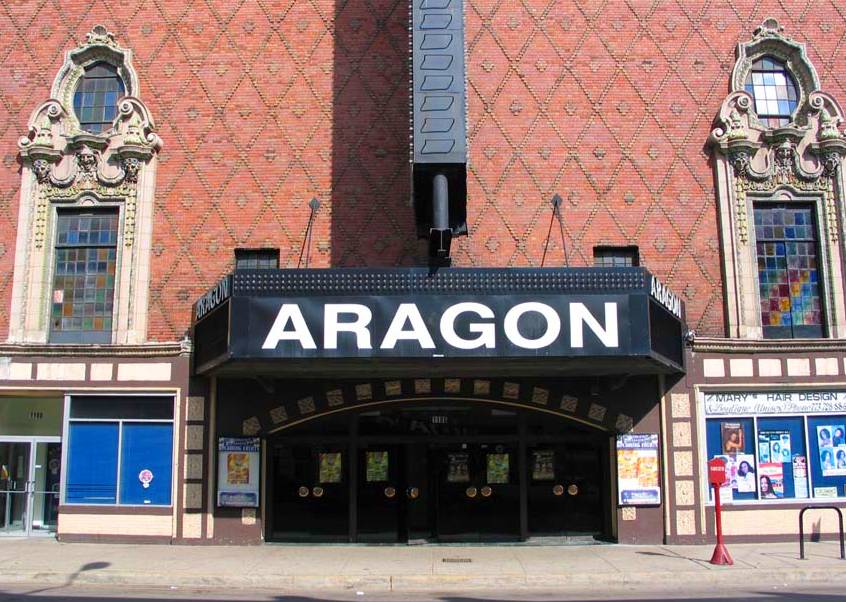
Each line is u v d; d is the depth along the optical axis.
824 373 17.69
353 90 18.80
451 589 13.24
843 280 18.23
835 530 17.36
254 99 18.83
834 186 18.56
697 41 19.06
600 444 17.81
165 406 17.69
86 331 18.20
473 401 17.55
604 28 19.05
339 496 17.58
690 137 18.73
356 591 13.09
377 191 18.41
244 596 12.43
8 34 19.23
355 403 17.48
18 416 18.41
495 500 17.58
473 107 18.59
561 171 18.47
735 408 17.59
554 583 13.53
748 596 12.27
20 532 18.17
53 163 18.67
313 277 14.91
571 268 14.98
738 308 17.95
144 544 17.08
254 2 19.14
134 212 18.38
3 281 18.36
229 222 18.42
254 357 14.65
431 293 14.84
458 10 16.67
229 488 17.23
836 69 19.08
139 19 19.19
